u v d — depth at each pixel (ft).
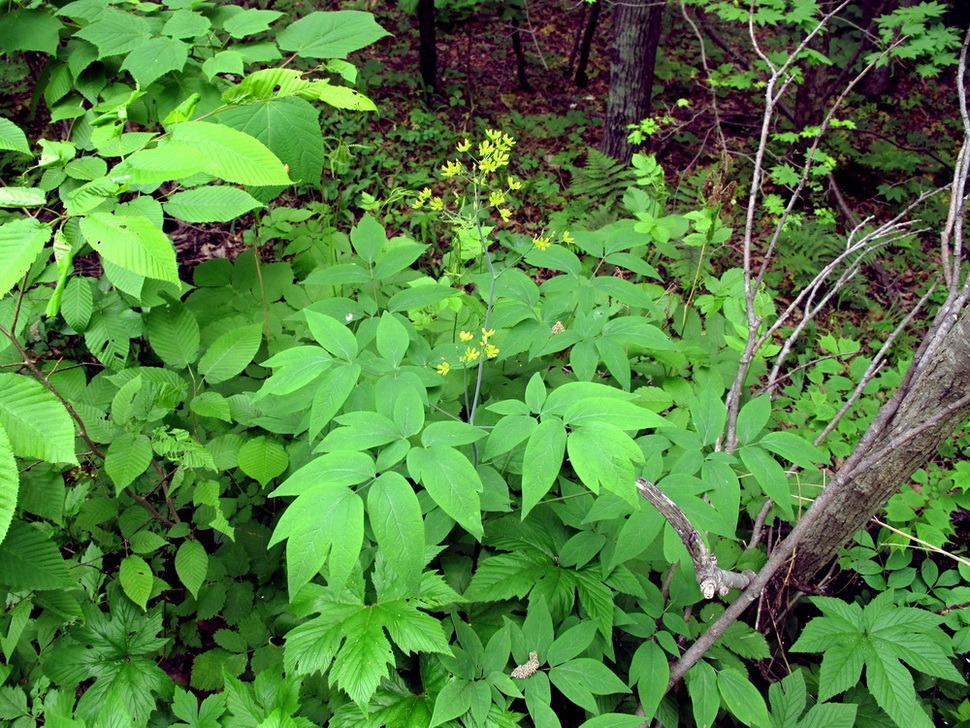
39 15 7.13
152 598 7.68
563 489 6.57
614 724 4.99
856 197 22.17
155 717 6.47
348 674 4.70
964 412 5.97
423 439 4.56
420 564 4.05
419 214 15.15
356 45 7.06
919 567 8.56
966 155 5.69
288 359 5.27
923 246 19.48
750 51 27.37
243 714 5.81
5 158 16.02
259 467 6.49
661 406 7.27
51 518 5.85
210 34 7.32
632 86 20.03
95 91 7.34
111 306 6.81
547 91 27.07
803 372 12.26
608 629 5.70
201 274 8.65
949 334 5.78
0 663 6.29
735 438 6.72
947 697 7.52
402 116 22.74
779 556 5.56
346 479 4.29
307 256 9.45
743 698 5.74
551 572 6.00
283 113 6.51
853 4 26.78
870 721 7.00
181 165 4.18
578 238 7.13
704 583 5.07
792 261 17.19
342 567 3.94
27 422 4.11
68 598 5.82
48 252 6.38
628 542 5.31
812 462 5.33
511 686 5.21
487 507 5.48
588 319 6.24
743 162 21.99
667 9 28.14
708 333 8.64
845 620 6.27
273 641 7.55
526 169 21.56
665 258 15.20
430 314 8.07
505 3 26.61
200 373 6.79
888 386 9.25
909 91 27.50
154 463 6.86
